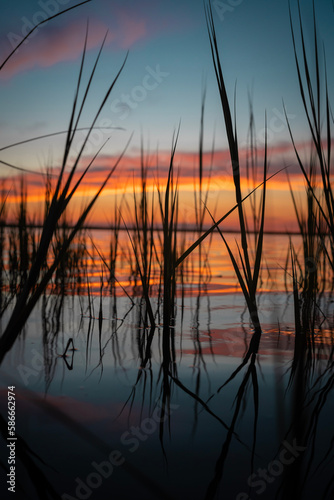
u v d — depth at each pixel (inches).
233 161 61.2
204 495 25.2
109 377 43.4
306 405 37.1
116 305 84.6
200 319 72.7
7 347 33.8
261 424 33.7
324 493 25.5
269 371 45.6
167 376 44.0
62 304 84.9
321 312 77.7
